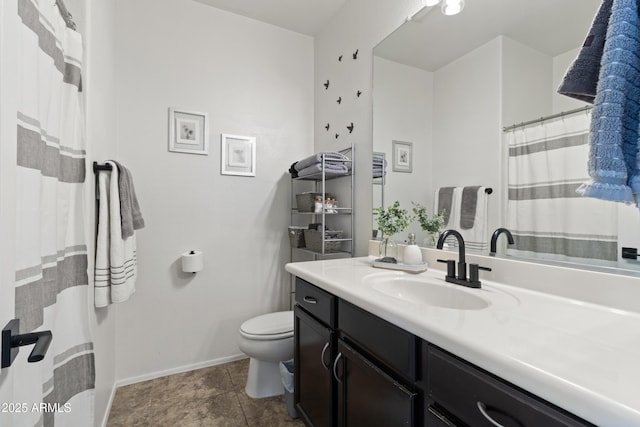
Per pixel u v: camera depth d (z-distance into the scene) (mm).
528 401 510
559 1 977
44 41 814
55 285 884
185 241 2031
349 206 2045
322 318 1215
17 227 649
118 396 1728
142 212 1907
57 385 954
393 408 826
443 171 1375
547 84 996
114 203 1344
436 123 1408
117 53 1833
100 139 1400
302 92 2455
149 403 1666
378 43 1753
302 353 1398
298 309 1443
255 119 2266
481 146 1208
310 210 2023
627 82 645
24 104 685
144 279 1913
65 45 1008
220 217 2141
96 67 1324
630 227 814
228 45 2174
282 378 1643
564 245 945
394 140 1647
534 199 1030
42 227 823
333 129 2219
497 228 1147
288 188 2377
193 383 1870
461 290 1037
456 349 625
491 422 562
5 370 470
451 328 668
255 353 1649
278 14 2213
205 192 2094
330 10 2168
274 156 2334
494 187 1160
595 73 726
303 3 2096
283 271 2355
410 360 769
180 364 2012
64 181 995
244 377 1946
